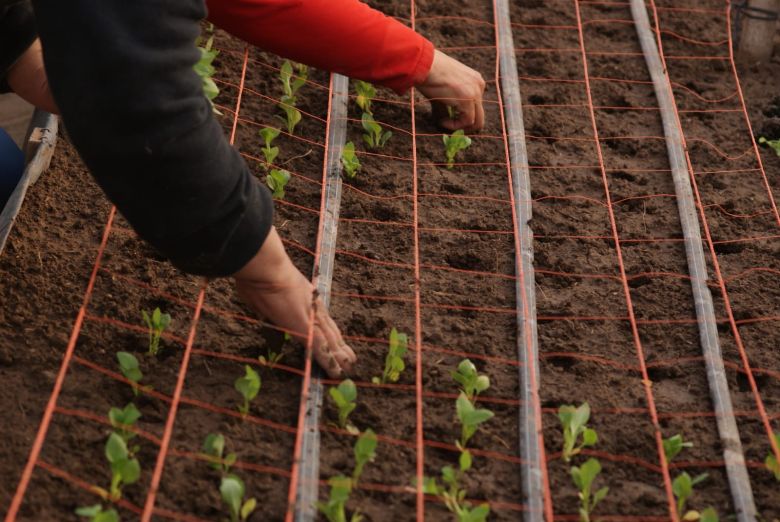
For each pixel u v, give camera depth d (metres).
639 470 2.60
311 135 3.84
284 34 3.25
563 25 4.78
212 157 2.01
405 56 3.41
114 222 3.29
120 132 1.88
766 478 2.60
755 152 4.01
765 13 4.52
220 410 2.62
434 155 3.80
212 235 2.09
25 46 2.42
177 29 1.88
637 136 4.06
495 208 3.56
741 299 3.25
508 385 2.82
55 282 2.98
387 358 2.75
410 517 2.38
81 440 2.47
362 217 3.46
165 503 2.34
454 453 2.59
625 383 2.88
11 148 3.64
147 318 2.76
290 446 2.55
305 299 2.54
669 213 3.63
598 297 3.22
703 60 4.64
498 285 3.21
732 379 2.94
